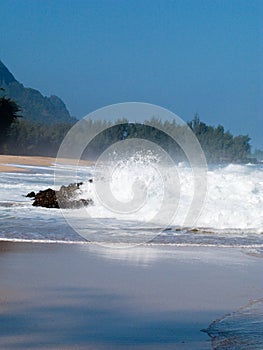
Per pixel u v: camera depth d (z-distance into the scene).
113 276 7.83
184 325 5.85
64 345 5.21
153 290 7.16
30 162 47.88
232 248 10.21
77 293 6.91
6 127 80.06
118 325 5.80
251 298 6.89
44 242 10.17
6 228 11.55
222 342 5.36
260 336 5.52
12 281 7.36
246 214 12.71
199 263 8.87
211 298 6.85
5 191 19.94
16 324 5.72
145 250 9.79
